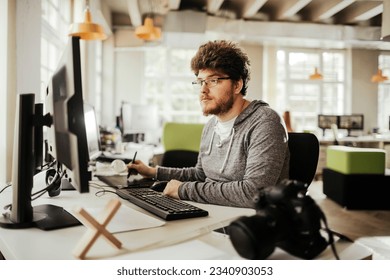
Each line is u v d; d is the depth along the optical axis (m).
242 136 1.40
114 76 7.42
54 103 0.89
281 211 0.74
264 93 8.09
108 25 6.43
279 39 7.11
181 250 0.81
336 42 7.35
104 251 0.79
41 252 0.78
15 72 2.23
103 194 1.41
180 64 8.08
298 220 0.74
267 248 0.69
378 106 8.48
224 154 1.49
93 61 5.46
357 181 3.88
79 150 0.72
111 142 3.96
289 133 1.58
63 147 0.81
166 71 8.00
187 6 6.96
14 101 2.21
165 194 1.32
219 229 0.96
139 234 0.91
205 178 1.67
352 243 0.87
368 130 8.43
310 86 8.63
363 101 8.44
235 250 0.77
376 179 3.90
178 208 1.10
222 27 6.67
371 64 8.45
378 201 3.91
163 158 3.17
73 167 0.74
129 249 0.81
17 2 2.24
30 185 0.98
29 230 0.94
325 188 4.47
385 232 3.09
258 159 1.26
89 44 5.20
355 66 8.41
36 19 2.41
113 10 6.87
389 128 7.78
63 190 1.48
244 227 0.69
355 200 3.89
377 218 3.57
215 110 1.43
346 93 8.62
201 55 1.43
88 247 0.75
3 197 1.35
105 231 0.78
